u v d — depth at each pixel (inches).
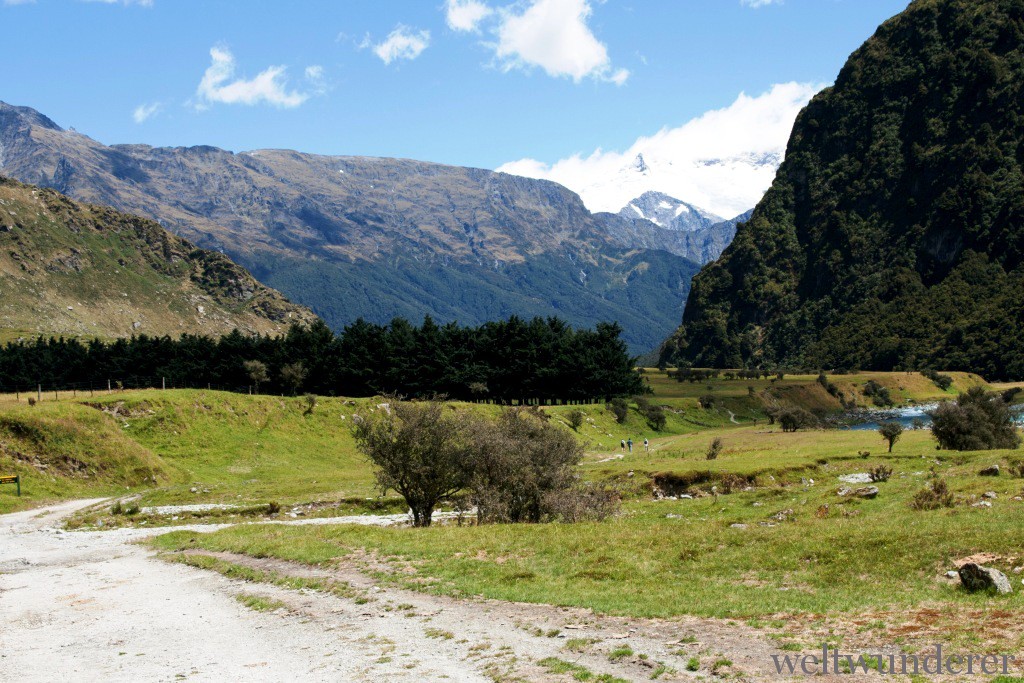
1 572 1480.1
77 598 1165.1
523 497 1748.3
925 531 1080.8
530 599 954.7
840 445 3225.9
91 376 5959.6
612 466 3009.4
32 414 2992.1
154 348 6097.4
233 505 2459.4
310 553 1332.4
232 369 5703.7
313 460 3821.4
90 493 2817.4
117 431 3243.1
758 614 839.7
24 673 770.8
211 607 1043.3
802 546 1107.3
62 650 860.0
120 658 812.6
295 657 780.6
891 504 1603.1
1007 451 2396.7
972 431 2755.9
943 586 890.1
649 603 909.8
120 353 6146.7
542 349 6058.1
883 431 2763.3
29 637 933.8
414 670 709.9
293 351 5679.1
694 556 1147.3
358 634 853.8
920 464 2365.9
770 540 1165.7
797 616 823.1
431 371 5531.5
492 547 1285.7
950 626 740.7
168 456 3412.9
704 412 7549.2
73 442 2992.1
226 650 824.3
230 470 3432.6
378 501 2465.6
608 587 1013.2
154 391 3914.9
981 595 833.5
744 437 4355.3
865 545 1065.5
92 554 1640.0
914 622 766.5
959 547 996.6
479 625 856.9
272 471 3506.4
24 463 2795.3
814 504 1740.9
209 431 3718.0
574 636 793.6
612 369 6368.1
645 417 6230.3
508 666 704.4
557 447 1841.8
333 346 5703.7
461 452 1820.9
